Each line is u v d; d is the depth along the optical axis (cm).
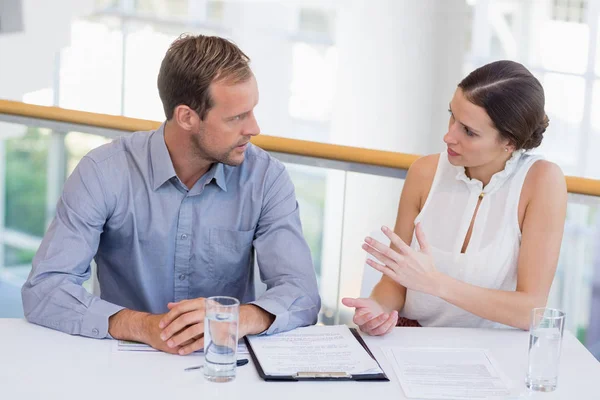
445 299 212
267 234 228
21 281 552
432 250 236
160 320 187
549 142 492
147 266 228
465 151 222
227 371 172
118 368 177
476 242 231
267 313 199
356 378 176
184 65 206
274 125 604
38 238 579
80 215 215
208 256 229
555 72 486
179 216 225
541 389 175
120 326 192
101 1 561
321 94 595
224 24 588
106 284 235
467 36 486
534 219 227
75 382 170
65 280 204
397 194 427
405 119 502
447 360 189
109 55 569
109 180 220
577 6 473
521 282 224
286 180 232
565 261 477
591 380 182
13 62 503
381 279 246
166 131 221
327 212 447
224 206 229
